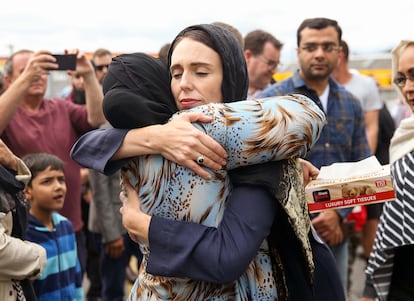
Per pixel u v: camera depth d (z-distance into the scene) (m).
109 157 1.66
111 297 4.85
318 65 3.70
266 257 1.73
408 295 2.48
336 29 3.74
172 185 1.62
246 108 1.61
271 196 1.64
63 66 3.63
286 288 1.73
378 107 5.32
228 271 1.57
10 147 3.78
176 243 1.58
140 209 1.67
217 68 1.67
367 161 2.00
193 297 1.65
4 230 2.46
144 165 1.65
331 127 3.74
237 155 1.60
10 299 2.47
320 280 1.83
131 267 6.39
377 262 2.50
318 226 3.61
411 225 2.36
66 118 4.04
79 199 4.10
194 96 1.66
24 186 2.58
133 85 1.69
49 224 3.38
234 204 1.62
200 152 1.56
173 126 1.60
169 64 1.75
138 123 1.67
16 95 3.39
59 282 3.34
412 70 2.47
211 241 1.58
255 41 4.41
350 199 1.88
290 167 1.69
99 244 4.85
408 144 2.46
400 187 2.41
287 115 1.62
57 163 3.39
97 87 3.97
